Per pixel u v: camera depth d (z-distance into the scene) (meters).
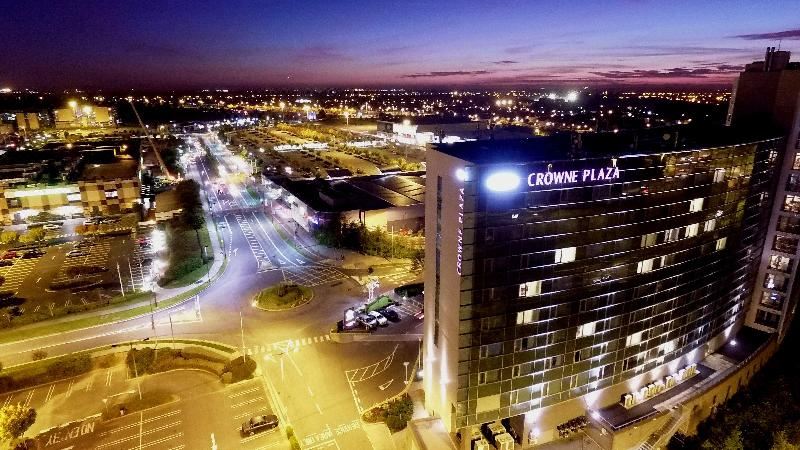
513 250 59.50
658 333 72.94
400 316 109.44
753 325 93.19
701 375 79.44
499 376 64.06
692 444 73.06
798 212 83.94
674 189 66.06
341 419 77.44
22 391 84.62
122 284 127.69
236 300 118.12
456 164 57.44
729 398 80.75
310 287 125.19
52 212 182.50
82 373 89.38
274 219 183.62
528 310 62.53
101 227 171.25
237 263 141.75
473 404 64.31
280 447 72.00
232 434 74.38
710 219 71.94
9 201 176.88
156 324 106.50
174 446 72.06
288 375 88.50
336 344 98.50
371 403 81.06
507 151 67.00
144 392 84.00
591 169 59.78
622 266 65.75
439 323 67.50
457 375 62.66
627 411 71.75
